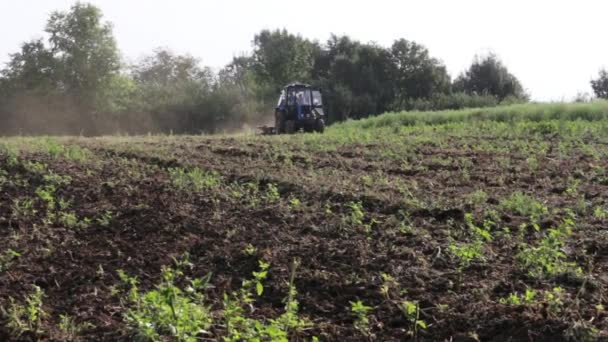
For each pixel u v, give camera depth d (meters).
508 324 5.44
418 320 5.77
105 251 7.80
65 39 46.28
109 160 14.03
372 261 7.19
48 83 46.09
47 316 5.93
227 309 5.38
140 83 53.38
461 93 46.25
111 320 5.86
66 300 6.38
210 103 47.41
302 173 12.62
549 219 8.55
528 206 9.19
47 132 45.66
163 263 7.33
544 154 15.05
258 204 9.79
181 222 8.78
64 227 8.80
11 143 16.94
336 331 5.55
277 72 56.56
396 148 16.67
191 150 16.52
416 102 47.50
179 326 4.94
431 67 55.72
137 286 6.71
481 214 9.03
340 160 14.47
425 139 18.66
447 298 6.15
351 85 53.53
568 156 14.67
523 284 6.39
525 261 6.92
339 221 8.67
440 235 8.15
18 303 6.21
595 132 18.75
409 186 11.17
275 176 11.73
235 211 9.41
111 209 9.51
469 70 53.03
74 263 7.42
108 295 6.45
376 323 5.73
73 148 15.00
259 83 57.00
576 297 5.69
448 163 13.88
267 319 5.55
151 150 16.11
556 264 6.63
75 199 10.30
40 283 6.81
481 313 5.72
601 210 9.07
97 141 19.39
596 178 11.85
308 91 26.53
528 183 11.68
